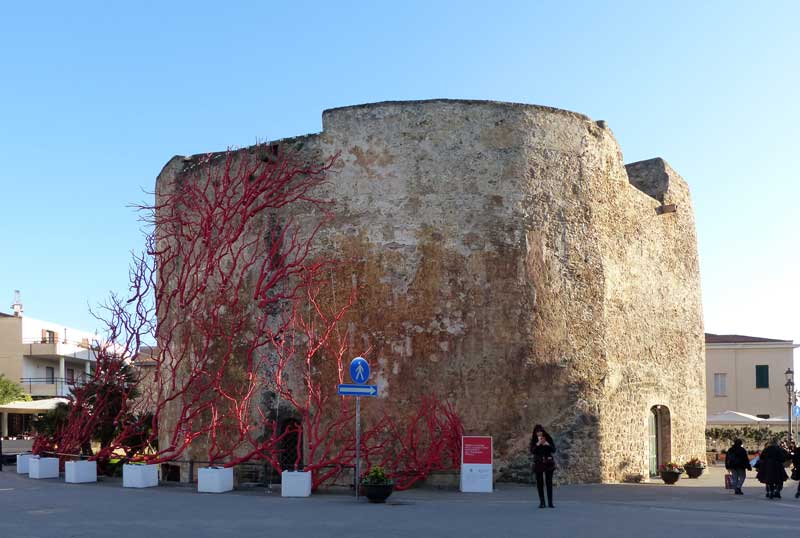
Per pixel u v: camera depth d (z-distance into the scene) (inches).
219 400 788.6
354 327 735.1
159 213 900.0
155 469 685.3
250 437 728.3
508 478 711.7
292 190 773.9
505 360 724.0
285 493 615.8
